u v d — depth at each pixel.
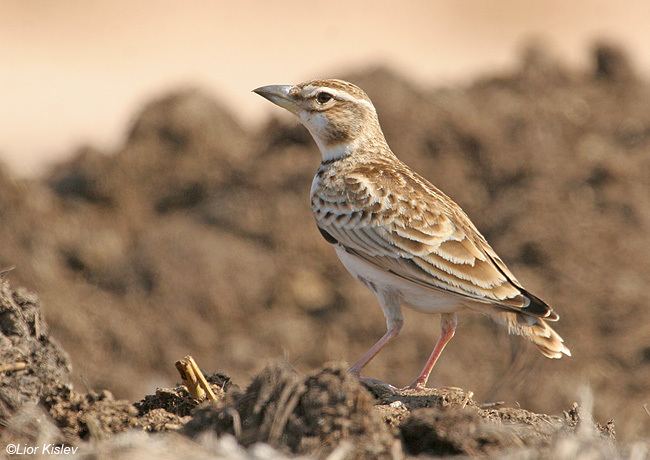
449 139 19.48
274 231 18.44
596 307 16.91
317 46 34.69
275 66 32.81
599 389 15.41
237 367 16.47
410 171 11.52
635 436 13.30
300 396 8.00
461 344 16.38
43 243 18.28
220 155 20.25
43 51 32.72
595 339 16.38
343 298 17.50
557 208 18.42
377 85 20.27
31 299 9.38
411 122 19.59
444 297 10.44
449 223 10.60
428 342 16.59
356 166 11.39
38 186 19.73
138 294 17.64
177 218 19.16
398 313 10.70
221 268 17.86
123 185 19.75
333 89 11.57
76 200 19.53
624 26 37.41
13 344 9.12
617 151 19.91
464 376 15.84
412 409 9.00
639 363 15.85
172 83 31.00
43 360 9.16
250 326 17.33
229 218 18.73
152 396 9.27
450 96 20.48
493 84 21.89
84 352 16.59
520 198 18.72
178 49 33.78
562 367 15.70
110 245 18.56
